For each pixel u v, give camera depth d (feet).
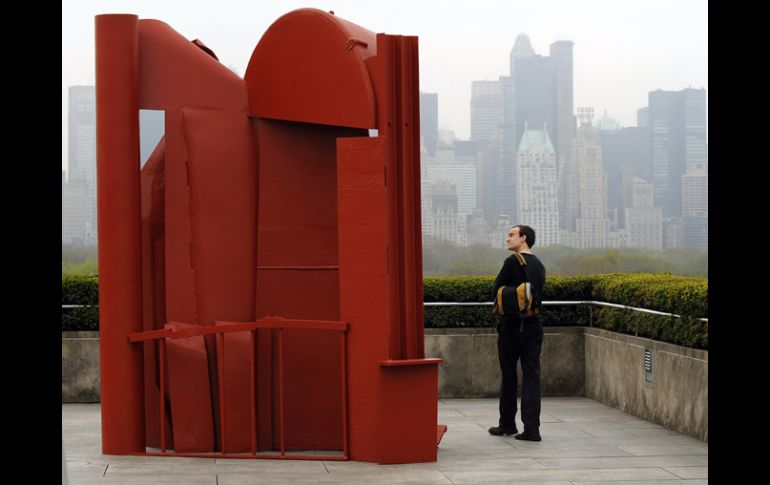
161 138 25.86
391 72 22.94
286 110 23.93
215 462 23.00
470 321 35.91
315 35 23.43
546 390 36.14
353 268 22.79
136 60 24.09
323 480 20.98
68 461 23.11
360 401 22.97
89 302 34.42
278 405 24.52
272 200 24.67
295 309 24.68
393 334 22.98
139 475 21.49
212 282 24.31
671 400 28.66
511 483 21.12
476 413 32.24
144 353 25.08
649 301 30.71
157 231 25.45
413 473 21.93
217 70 24.66
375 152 22.52
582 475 22.08
